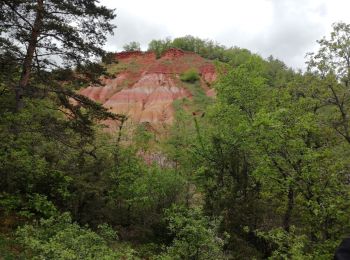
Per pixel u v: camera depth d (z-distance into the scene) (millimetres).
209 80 79688
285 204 16953
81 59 16766
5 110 14961
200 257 12594
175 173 22234
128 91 68375
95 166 18734
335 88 15023
